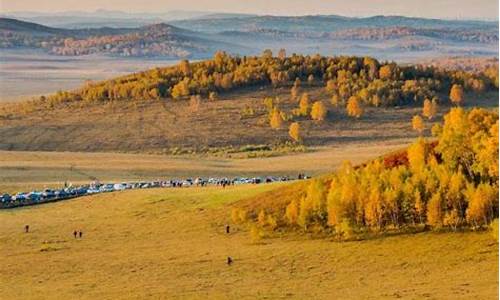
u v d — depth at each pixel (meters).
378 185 154.88
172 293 122.88
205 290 124.19
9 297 125.81
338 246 145.88
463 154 156.88
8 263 150.38
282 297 117.12
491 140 148.38
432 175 152.25
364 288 118.94
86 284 132.50
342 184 162.12
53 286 132.12
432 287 115.31
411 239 141.88
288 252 145.50
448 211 145.38
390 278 123.50
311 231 158.25
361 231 151.00
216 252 151.25
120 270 141.62
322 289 120.62
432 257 131.25
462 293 109.94
